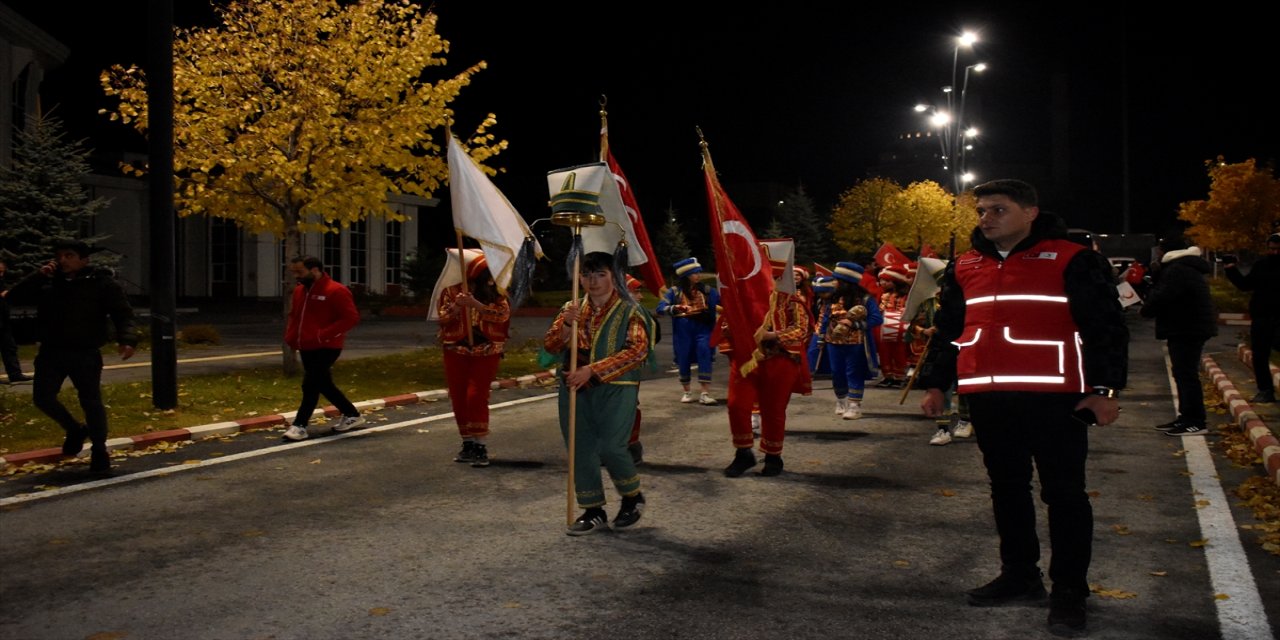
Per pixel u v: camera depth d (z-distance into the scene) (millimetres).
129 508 6547
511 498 6891
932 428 10406
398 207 54000
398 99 15078
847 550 5613
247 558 5375
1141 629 4332
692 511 6559
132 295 45219
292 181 13961
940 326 4789
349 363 16422
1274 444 8023
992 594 4672
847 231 66938
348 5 14625
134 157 45688
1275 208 47188
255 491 7094
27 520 6215
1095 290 4281
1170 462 8289
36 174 24688
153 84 10602
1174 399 12641
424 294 45812
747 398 7754
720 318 7887
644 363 6062
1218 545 5695
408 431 9945
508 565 5262
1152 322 29484
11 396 11234
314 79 14117
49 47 33875
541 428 10266
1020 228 4492
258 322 31641
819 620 4438
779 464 7852
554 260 55031
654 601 4684
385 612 4504
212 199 14703
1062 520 4359
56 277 7715
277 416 10445
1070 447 4363
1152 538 5871
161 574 5078
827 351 11312
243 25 14422
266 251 48406
